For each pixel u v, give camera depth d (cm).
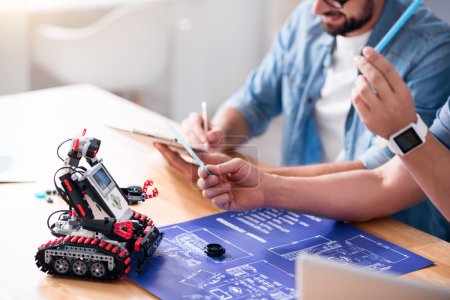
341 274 80
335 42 195
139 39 293
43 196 141
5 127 181
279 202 134
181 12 334
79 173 112
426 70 171
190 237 125
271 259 117
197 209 138
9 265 113
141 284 107
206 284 107
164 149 156
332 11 179
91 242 107
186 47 342
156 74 305
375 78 120
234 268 113
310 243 124
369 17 179
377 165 155
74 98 209
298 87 206
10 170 154
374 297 79
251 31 368
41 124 185
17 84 290
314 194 135
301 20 209
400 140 124
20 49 285
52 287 107
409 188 138
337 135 197
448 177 126
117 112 198
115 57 290
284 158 214
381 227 134
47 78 289
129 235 109
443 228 176
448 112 136
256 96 216
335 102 196
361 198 136
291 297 104
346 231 130
